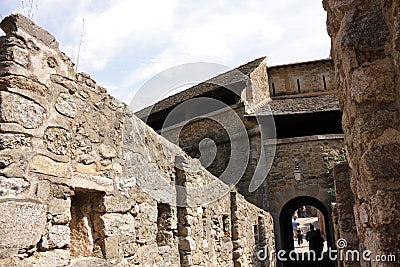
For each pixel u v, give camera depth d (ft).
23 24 9.05
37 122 9.02
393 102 5.93
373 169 5.78
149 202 14.23
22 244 8.20
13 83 8.59
